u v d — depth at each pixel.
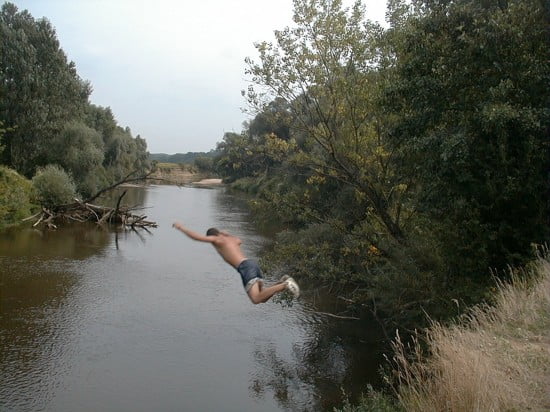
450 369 7.45
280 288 7.14
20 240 32.16
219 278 24.19
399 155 17.81
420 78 14.05
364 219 21.70
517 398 6.78
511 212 13.41
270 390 12.93
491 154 13.15
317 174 22.06
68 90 55.34
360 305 19.58
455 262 13.92
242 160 25.88
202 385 13.13
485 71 13.46
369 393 10.45
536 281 10.84
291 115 21.12
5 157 50.84
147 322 17.73
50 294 20.53
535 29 13.22
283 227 39.62
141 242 33.62
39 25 52.78
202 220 44.31
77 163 52.28
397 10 19.06
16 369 13.62
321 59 19.48
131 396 12.39
